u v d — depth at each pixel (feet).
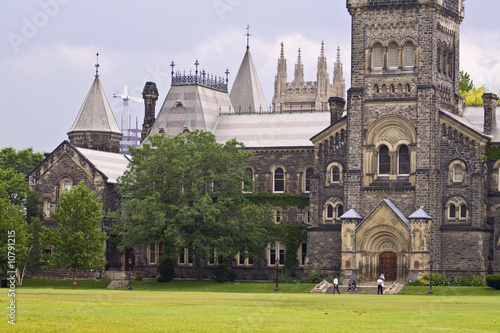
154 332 194.29
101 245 385.50
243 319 215.51
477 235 377.30
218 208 389.39
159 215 379.76
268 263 424.05
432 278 366.63
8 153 510.17
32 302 250.98
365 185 388.37
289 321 212.64
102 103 495.82
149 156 401.90
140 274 430.20
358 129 390.21
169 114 463.01
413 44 387.14
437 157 382.63
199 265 413.18
